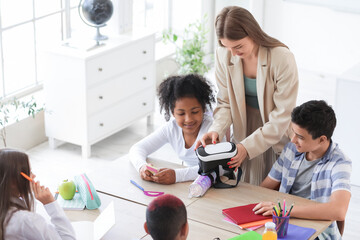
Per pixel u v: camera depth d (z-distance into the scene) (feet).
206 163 8.41
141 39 15.70
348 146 13.44
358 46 19.22
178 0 20.25
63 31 16.58
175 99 8.62
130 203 8.16
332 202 7.70
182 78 8.61
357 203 12.98
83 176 8.49
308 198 8.48
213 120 9.50
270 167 9.89
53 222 7.14
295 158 8.54
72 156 14.99
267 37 8.72
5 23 14.69
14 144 14.73
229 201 8.18
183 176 8.70
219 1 20.74
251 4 19.80
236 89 9.26
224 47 9.12
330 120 7.80
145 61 16.11
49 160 14.69
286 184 8.62
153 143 9.52
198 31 19.21
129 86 15.74
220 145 8.55
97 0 14.69
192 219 7.70
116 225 7.61
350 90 13.00
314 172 8.23
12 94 15.39
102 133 15.17
